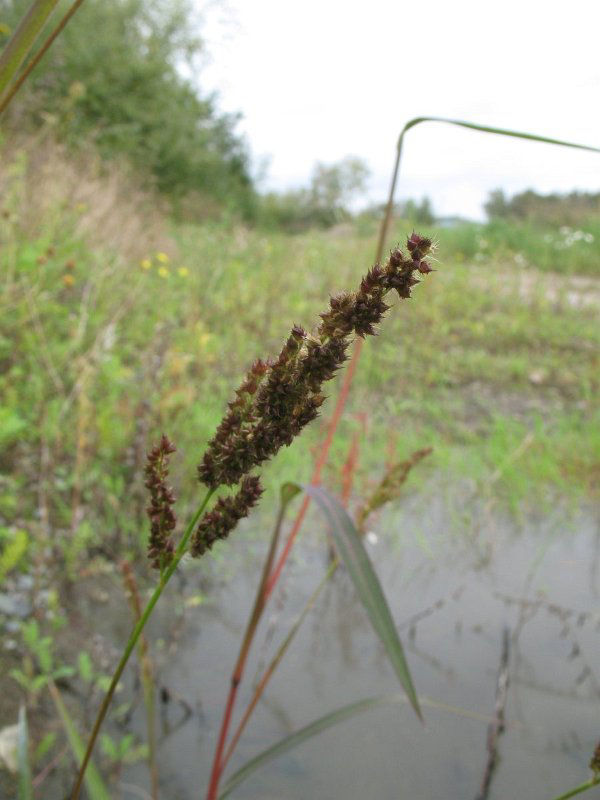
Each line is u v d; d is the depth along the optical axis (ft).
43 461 9.43
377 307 2.18
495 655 8.18
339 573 10.09
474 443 15.87
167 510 2.67
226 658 7.89
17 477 9.76
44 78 31.68
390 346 20.84
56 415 10.32
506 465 13.38
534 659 8.11
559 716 7.13
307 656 8.02
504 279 35.35
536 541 11.46
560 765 6.43
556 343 25.52
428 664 7.97
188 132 51.42
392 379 19.84
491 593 9.68
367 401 16.93
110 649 7.82
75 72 42.22
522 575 10.26
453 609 9.19
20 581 8.55
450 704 7.28
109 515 10.10
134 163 42.16
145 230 24.26
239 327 18.34
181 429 11.03
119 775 6.04
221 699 7.20
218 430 2.42
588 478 13.91
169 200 44.83
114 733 6.59
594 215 54.39
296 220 59.88
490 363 22.25
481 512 12.37
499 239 47.88
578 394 20.34
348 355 2.26
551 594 9.71
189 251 26.66
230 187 61.62
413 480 13.25
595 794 6.03
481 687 7.57
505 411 18.44
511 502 12.71
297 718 6.98
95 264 16.56
